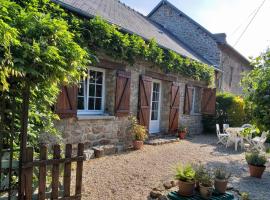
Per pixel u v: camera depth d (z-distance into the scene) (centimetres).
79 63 305
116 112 709
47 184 335
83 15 614
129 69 763
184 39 1473
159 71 900
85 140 636
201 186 400
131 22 920
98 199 392
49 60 255
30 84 269
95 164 570
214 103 1177
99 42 600
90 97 683
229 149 877
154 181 486
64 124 580
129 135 776
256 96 399
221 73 1422
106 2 971
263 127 403
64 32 284
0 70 218
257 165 570
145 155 689
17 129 322
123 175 509
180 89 1039
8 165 279
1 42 208
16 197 289
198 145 909
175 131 1014
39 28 264
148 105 852
